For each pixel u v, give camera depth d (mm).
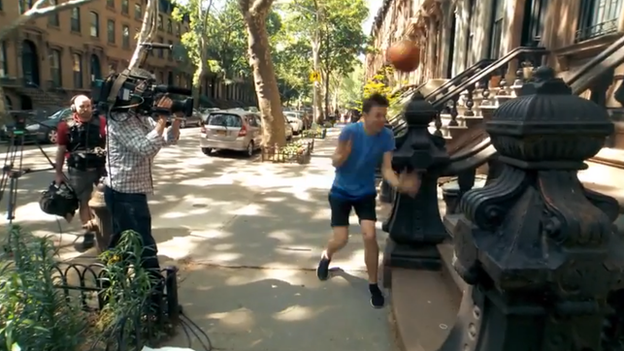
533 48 8250
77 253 4633
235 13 42062
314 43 30578
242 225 5902
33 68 28000
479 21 12047
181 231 5613
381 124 3352
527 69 7621
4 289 2170
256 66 12523
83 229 5156
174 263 4488
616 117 4145
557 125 1303
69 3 6469
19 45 25703
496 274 1328
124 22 37094
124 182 3240
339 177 3637
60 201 4469
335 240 3762
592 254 1236
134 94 3139
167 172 10562
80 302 2955
